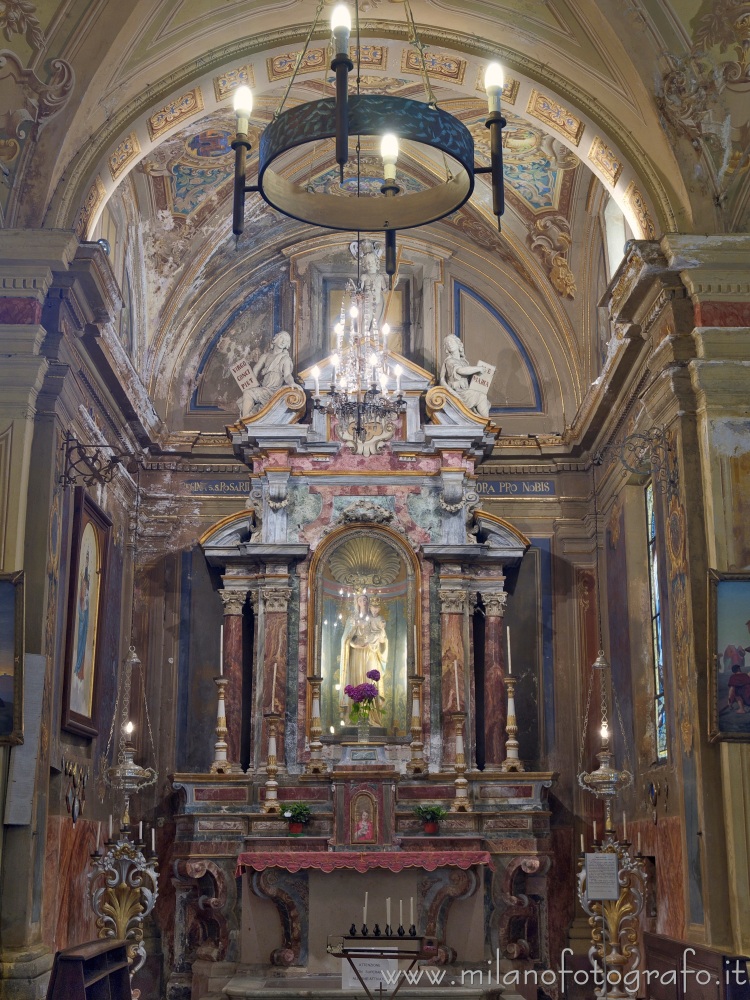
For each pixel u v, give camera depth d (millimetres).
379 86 13375
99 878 11320
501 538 14859
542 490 15617
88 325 11492
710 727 9797
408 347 16156
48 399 10695
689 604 10281
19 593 9945
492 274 16266
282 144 6801
